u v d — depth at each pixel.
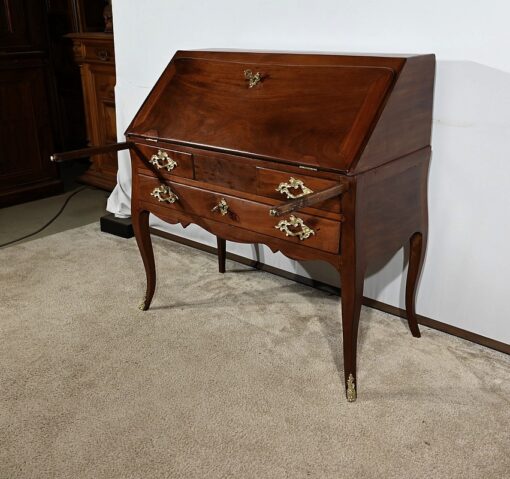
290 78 1.74
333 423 1.61
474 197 1.88
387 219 1.68
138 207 2.08
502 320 1.94
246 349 1.97
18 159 3.48
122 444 1.54
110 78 3.42
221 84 1.88
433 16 1.79
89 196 3.68
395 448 1.52
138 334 2.06
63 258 2.70
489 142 1.79
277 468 1.46
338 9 2.00
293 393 1.74
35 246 2.85
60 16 4.02
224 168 1.75
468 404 1.69
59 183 3.70
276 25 2.19
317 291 2.37
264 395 1.73
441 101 1.84
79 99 4.17
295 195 1.60
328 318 2.16
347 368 1.69
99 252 2.78
